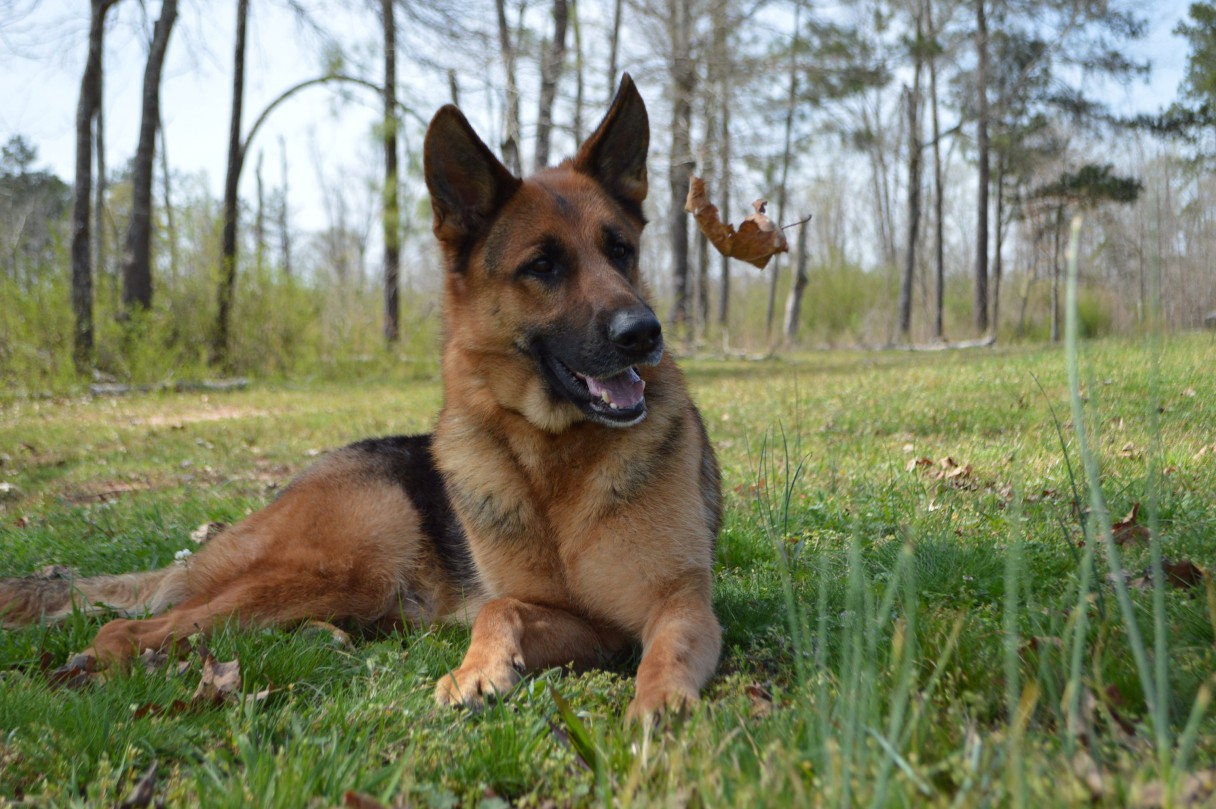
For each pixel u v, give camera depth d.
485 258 3.88
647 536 3.46
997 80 37.59
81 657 3.36
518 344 3.73
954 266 60.72
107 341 19.39
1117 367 10.57
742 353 30.72
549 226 3.78
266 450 10.10
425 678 3.08
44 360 18.28
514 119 21.67
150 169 19.67
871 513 5.11
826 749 1.88
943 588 3.79
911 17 36.31
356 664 3.41
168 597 4.20
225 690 3.01
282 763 2.25
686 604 3.32
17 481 8.61
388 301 23.52
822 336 44.59
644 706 2.65
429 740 2.51
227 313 21.25
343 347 22.83
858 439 8.20
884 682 2.41
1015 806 1.68
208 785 2.23
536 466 3.63
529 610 3.47
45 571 5.02
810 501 5.55
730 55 23.25
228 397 17.41
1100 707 2.21
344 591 4.09
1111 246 8.86
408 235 23.41
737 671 3.20
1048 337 37.09
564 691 2.93
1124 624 2.83
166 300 20.77
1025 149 38.19
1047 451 6.44
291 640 3.53
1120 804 1.73
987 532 4.58
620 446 3.53
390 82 21.28
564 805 2.13
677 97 23.19
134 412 15.04
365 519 4.17
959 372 13.68
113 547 5.43
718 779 1.98
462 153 3.91
